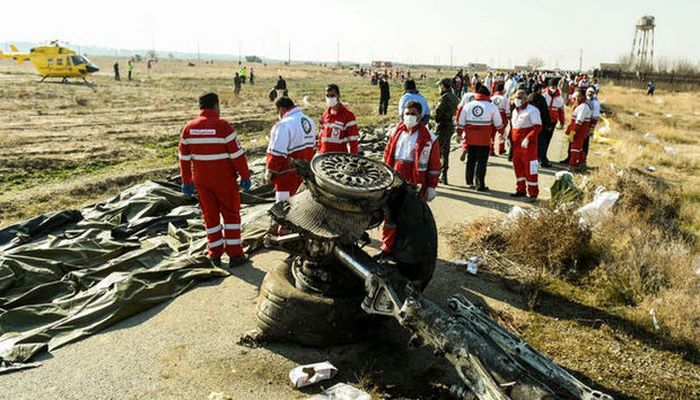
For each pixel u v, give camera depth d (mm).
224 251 6820
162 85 47344
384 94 26391
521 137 10172
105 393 4199
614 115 29094
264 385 4383
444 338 3910
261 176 10828
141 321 5352
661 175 13992
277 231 6391
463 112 10703
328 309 4738
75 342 4910
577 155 13336
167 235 7711
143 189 9344
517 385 3594
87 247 6898
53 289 5840
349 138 8219
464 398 4086
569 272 6746
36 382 4301
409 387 4434
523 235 7305
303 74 86875
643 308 5934
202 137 6227
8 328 5055
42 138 17531
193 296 5902
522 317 5703
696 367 4949
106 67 92562
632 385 4605
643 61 81000
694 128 26828
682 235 8977
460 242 7770
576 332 5453
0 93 33062
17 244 7156
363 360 4781
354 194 4609
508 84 21812
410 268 5461
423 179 6863
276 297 4848
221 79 60969
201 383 4371
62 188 11094
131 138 18203
